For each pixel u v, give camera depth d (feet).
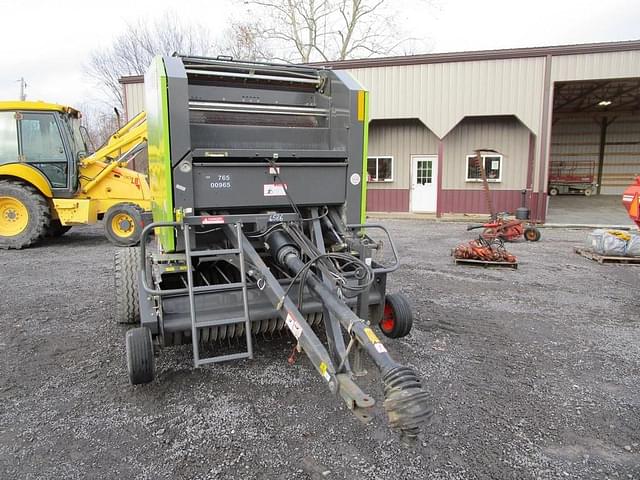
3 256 27.61
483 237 26.61
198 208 11.80
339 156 13.16
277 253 12.11
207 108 12.68
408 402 6.80
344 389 7.78
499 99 43.29
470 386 11.43
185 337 11.21
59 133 29.58
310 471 8.26
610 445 9.10
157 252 14.10
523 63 42.34
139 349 10.48
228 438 9.25
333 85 13.92
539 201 43.70
